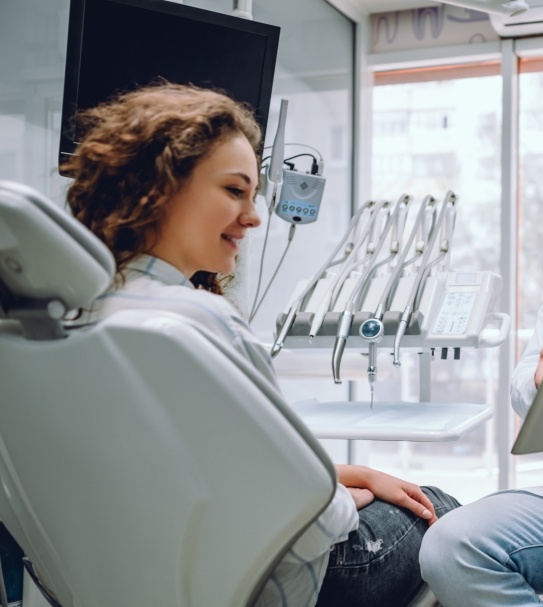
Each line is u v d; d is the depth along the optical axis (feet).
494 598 4.33
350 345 6.64
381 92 14.46
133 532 3.22
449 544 4.42
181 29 7.23
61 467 3.27
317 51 12.92
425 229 7.14
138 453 3.12
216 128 3.67
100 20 6.93
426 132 14.21
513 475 13.17
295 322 6.82
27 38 7.97
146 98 3.82
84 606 3.45
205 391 3.03
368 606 4.19
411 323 6.40
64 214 2.84
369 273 6.92
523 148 13.55
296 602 3.80
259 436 3.04
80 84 6.97
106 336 3.08
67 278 2.93
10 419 3.33
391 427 5.55
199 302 3.36
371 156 14.37
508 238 13.12
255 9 11.21
